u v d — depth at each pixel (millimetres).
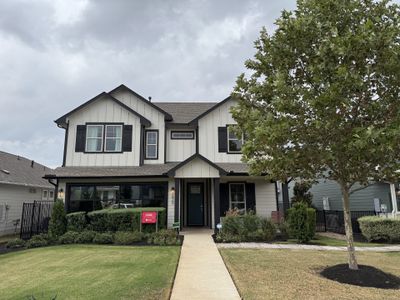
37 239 11656
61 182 14781
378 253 9461
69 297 5281
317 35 6215
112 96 16203
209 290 5648
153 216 12469
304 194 20344
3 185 16562
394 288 5715
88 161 15492
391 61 5551
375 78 5961
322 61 6062
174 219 13828
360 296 5223
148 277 6484
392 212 14695
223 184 16109
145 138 16266
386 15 6020
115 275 6719
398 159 5910
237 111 7125
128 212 12656
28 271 7383
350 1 6070
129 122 15992
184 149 16609
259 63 7035
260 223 12188
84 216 12969
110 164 15516
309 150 6184
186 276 6625
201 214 16406
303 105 6078
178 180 13898
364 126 5730
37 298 5250
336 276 6379
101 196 14828
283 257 8594
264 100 6984
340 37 5656
